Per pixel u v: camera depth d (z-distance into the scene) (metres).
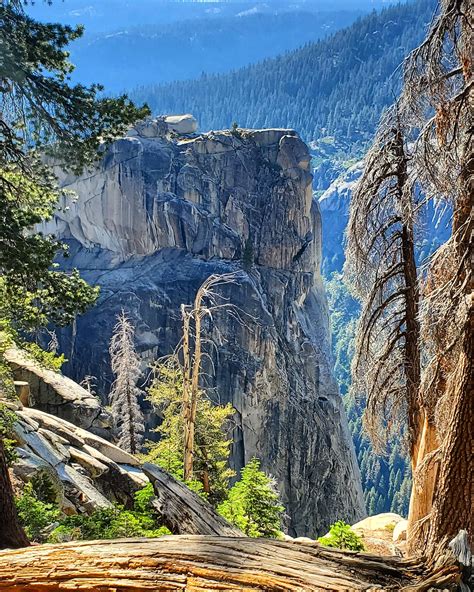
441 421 8.23
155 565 3.48
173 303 49.88
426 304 8.29
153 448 25.25
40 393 24.66
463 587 3.02
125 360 28.28
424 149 7.80
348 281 10.33
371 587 3.04
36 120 8.37
